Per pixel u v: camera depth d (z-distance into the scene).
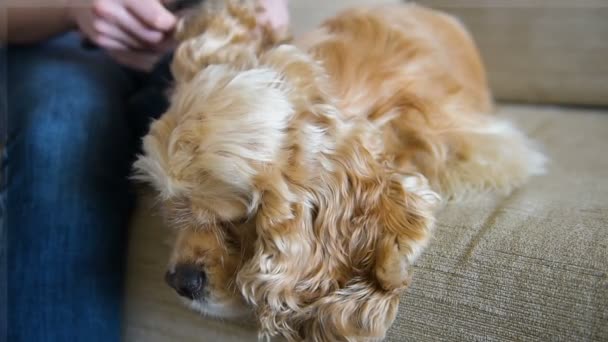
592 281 0.67
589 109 1.59
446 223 0.84
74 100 1.05
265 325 0.80
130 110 1.20
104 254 1.03
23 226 0.99
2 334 0.98
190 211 0.82
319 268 0.80
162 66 1.17
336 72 0.96
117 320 1.05
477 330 0.71
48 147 1.00
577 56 1.58
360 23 1.11
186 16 1.05
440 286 0.75
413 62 1.05
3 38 1.16
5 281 0.98
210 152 0.75
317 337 0.80
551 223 0.77
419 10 1.33
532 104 1.68
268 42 0.98
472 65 1.36
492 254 0.74
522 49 1.66
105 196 1.04
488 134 1.07
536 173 1.08
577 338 0.65
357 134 0.83
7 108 1.05
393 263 0.76
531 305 0.69
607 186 0.96
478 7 1.70
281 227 0.76
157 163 0.80
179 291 0.84
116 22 1.05
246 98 0.78
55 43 1.29
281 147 0.78
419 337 0.75
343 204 0.81
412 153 0.96
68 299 1.00
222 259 0.83
